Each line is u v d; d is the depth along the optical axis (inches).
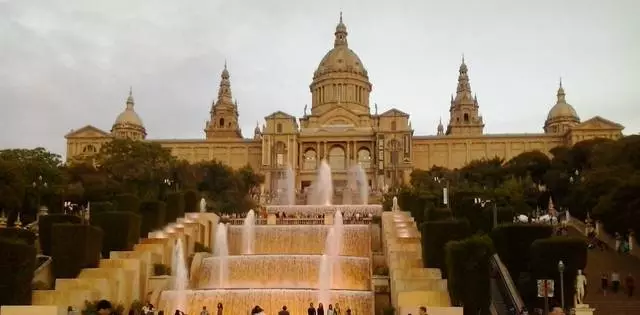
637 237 3019.2
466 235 2369.6
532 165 5925.2
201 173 5713.6
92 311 1955.0
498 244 2506.2
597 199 3769.7
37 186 3932.1
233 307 2297.0
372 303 2278.5
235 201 5036.9
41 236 2652.6
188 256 2910.9
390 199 4544.8
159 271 2578.7
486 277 2050.9
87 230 2335.1
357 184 7810.0
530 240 2432.3
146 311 1952.5
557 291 2199.8
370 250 3031.5
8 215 3708.2
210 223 3336.6
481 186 5334.6
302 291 2287.2
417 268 2324.1
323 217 3853.3
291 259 2696.9
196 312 2311.8
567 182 4963.1
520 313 1993.1
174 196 3289.9
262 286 2679.6
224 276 2728.8
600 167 4205.2
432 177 6220.5
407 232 2832.2
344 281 2642.7
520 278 2338.8
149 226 2970.0
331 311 1969.7
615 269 2728.8
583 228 3767.2
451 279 2080.5
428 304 2055.9
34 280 2193.7
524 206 4183.1
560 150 6407.5
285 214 4143.7
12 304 1948.8
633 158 4097.0
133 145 5487.2
